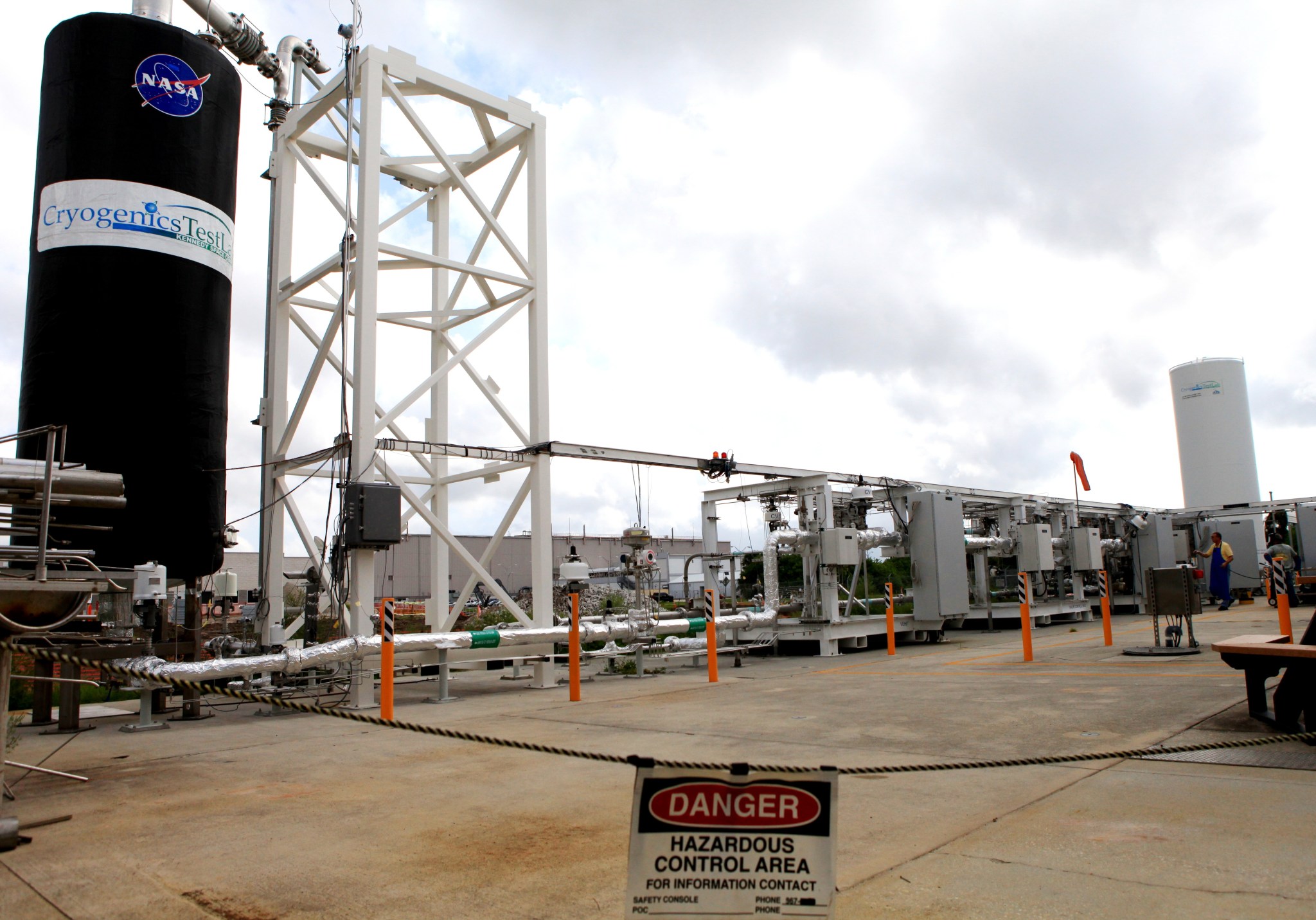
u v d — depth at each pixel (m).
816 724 8.17
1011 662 13.54
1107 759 6.05
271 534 13.23
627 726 8.53
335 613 11.51
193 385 10.57
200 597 11.32
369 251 11.50
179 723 9.83
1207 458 38.75
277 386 13.59
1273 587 14.93
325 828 4.93
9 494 5.71
